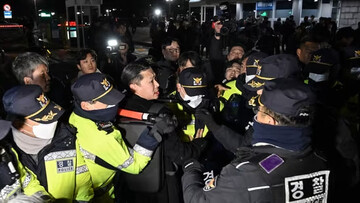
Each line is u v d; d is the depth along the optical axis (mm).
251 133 1934
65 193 1626
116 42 4758
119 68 4750
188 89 2191
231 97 2670
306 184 1288
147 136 1693
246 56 2881
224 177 1338
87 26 15578
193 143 2070
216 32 4812
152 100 2139
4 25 16578
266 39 7531
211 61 4641
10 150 1450
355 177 1859
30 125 1556
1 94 5793
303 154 1290
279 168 1264
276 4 20641
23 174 1474
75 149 1659
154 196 1939
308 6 19344
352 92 2129
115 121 1826
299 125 1265
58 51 16094
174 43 3873
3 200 1360
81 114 1738
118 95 1724
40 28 19906
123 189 2141
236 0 18109
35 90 1558
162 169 1855
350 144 1848
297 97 1238
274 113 1276
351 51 2609
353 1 13555
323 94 2180
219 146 2471
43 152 1581
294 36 9445
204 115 2135
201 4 19141
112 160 1685
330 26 11891
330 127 1838
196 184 1551
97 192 1885
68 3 12336
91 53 3676
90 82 1678
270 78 1939
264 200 1238
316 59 2352
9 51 15875
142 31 38344
